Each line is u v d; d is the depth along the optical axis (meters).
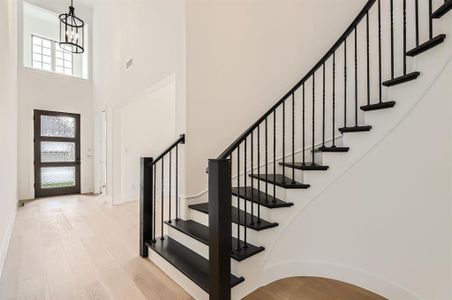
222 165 1.74
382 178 1.97
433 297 1.69
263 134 3.16
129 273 2.35
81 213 4.59
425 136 1.72
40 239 3.23
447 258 1.62
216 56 2.96
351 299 1.94
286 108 3.17
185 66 2.80
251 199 2.28
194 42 2.83
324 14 3.08
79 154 6.75
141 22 4.04
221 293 1.74
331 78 3.02
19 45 5.88
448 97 1.59
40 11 6.32
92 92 6.99
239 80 3.06
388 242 1.95
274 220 2.23
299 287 2.10
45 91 6.23
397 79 1.84
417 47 1.73
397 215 1.89
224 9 3.00
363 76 2.87
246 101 3.09
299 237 2.29
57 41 6.86
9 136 3.53
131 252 2.83
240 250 2.03
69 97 6.61
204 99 2.90
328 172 2.23
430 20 1.71
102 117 6.23
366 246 2.07
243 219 2.34
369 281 2.04
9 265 2.50
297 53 3.14
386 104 1.90
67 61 7.06
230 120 3.04
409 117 1.81
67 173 6.61
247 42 3.09
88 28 6.92
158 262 2.47
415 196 1.79
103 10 6.03
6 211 2.99
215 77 2.96
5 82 3.02
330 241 2.24
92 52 6.98
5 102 3.01
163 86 3.61
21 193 5.86
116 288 2.10
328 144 3.01
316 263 2.28
